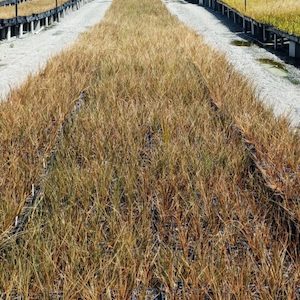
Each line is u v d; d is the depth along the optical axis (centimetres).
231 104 793
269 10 2234
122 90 909
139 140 628
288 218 420
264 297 312
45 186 488
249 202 455
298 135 664
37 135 663
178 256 361
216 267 344
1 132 664
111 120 705
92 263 346
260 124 679
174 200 449
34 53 1762
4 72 1359
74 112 799
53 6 3338
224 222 400
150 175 505
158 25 2294
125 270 338
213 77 1023
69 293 311
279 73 1291
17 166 532
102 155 577
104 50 1484
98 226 398
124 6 3825
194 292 313
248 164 548
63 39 2202
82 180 492
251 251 376
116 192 462
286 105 934
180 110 757
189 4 4359
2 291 322
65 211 429
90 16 3525
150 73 1070
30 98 861
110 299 308
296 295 324
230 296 313
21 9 3034
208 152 570
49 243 373
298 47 1516
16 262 353
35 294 320
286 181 485
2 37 2198
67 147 612
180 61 1238
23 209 455
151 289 337
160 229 407
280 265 341
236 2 2902
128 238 374
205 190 473
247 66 1398
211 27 2523
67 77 1055
